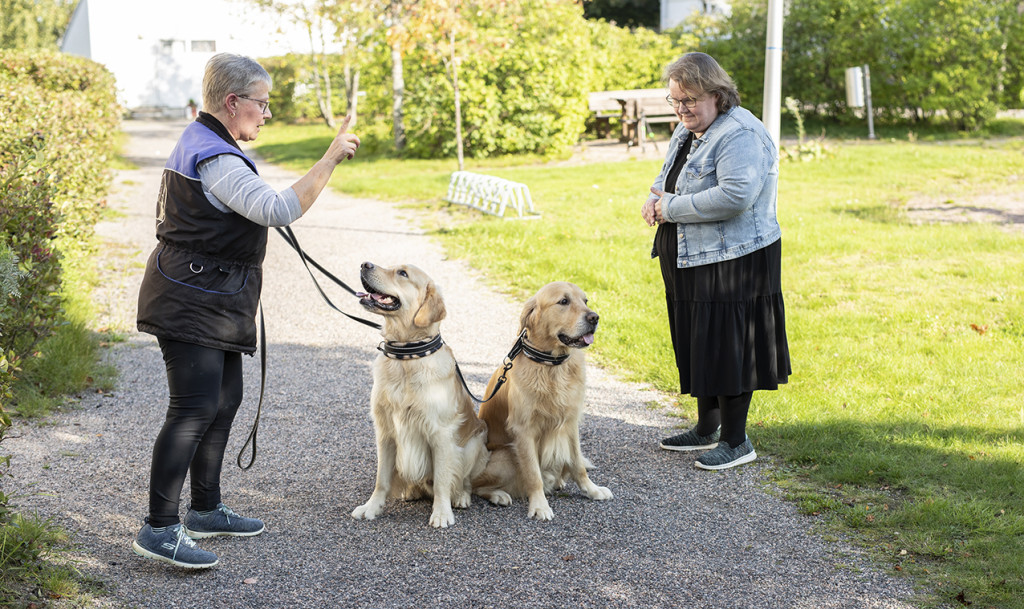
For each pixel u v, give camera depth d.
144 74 39.16
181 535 3.18
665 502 4.00
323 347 6.76
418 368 3.67
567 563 3.37
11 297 4.72
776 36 7.07
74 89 21.17
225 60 3.15
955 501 3.78
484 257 9.53
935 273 8.29
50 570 3.07
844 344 6.28
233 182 3.02
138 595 3.00
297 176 18.14
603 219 11.52
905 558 3.37
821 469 4.29
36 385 5.37
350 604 3.02
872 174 14.70
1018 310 6.90
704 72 4.04
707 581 3.22
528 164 18.80
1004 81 21.20
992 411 4.93
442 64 19.25
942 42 20.72
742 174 3.99
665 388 5.71
